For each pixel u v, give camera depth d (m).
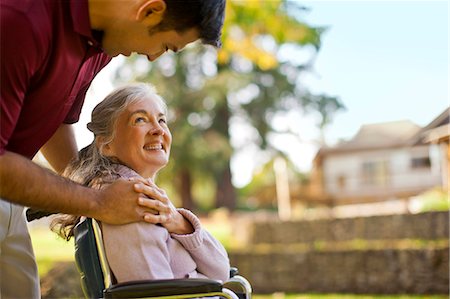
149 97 2.47
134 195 2.21
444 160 18.38
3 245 2.56
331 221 13.82
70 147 2.83
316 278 11.70
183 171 28.00
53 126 2.34
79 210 2.12
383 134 31.34
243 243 15.16
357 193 30.64
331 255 11.61
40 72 2.09
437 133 18.09
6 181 1.98
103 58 2.63
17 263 2.59
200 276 2.34
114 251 2.19
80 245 2.25
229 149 26.86
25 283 2.62
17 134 2.24
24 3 1.99
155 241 2.21
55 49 2.08
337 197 30.62
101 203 2.17
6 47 1.94
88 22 2.11
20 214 2.60
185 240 2.30
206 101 26.44
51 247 9.29
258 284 12.09
